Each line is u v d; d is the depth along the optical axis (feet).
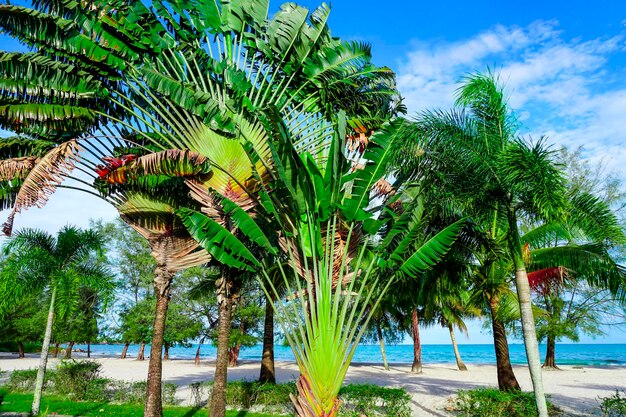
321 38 34.12
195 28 31.01
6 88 25.62
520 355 231.30
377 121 33.73
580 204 25.86
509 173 24.22
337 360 21.84
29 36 26.81
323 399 21.22
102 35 27.89
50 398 47.26
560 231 34.63
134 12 28.30
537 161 22.47
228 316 27.55
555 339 91.30
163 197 30.07
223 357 26.78
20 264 40.96
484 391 35.70
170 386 46.88
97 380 49.21
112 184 28.84
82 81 27.58
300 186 24.79
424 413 39.96
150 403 27.04
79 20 27.35
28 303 115.14
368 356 242.78
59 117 26.71
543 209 23.22
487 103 28.63
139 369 104.73
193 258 29.32
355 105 36.19
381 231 32.78
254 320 99.81
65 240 43.16
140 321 105.60
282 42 31.96
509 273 41.50
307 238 25.72
